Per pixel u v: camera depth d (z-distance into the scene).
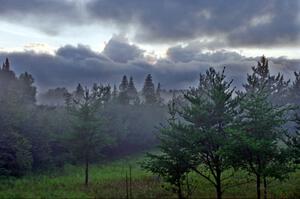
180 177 25.05
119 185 31.58
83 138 34.28
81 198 26.44
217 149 23.02
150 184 31.55
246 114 22.64
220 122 23.55
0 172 37.88
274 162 22.39
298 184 29.84
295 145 23.38
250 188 28.72
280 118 23.02
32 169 44.50
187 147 23.56
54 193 28.33
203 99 24.23
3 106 43.94
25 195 27.78
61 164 48.81
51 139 48.97
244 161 22.59
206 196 26.27
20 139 42.12
